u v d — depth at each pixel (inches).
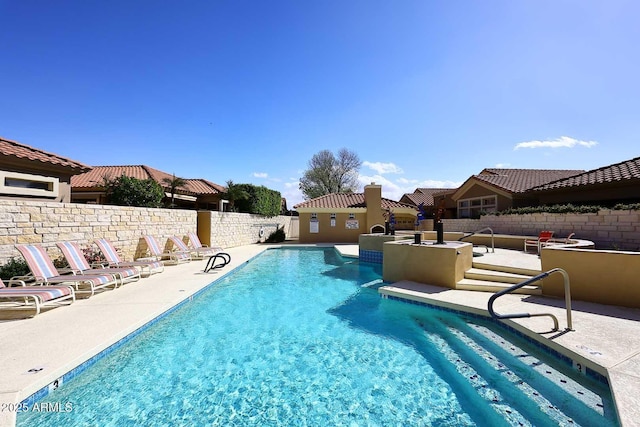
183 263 508.1
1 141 387.2
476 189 839.7
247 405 152.3
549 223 522.9
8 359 155.6
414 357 202.5
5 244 298.5
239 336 236.4
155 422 138.2
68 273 319.6
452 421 139.1
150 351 210.2
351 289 380.5
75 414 142.6
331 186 2059.5
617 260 228.1
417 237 365.1
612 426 123.9
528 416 138.7
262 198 1003.3
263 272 490.9
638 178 458.9
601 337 172.6
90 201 752.3
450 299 271.3
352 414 145.5
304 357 203.2
